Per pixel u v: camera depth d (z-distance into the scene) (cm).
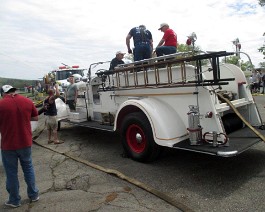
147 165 480
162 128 437
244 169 437
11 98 358
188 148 402
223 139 395
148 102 473
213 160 486
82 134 778
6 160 358
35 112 386
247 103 491
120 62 675
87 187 403
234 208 321
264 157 485
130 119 491
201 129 414
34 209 351
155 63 467
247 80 502
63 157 558
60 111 744
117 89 568
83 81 725
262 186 373
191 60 414
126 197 362
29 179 366
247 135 439
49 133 689
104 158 538
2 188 428
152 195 364
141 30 619
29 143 364
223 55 398
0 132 360
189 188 380
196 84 412
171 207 330
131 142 510
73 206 350
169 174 434
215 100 415
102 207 341
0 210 358
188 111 437
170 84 453
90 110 681
